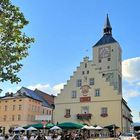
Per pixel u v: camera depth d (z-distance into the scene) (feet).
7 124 268.62
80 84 215.51
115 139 158.20
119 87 280.92
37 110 284.00
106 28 314.14
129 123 257.75
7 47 55.88
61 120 215.72
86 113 207.41
